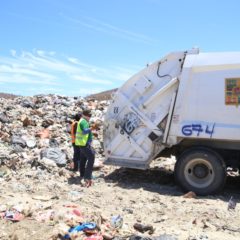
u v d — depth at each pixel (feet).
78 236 13.76
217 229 15.97
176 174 21.72
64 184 21.86
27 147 28.71
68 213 15.74
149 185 22.81
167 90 22.39
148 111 22.77
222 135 21.04
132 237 13.57
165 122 22.40
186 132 21.67
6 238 13.71
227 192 22.16
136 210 18.11
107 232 14.26
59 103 46.65
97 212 16.67
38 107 44.55
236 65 21.03
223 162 21.12
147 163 22.86
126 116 23.27
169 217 17.38
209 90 21.35
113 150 23.56
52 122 35.91
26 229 14.26
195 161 21.35
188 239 14.42
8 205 16.43
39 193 19.75
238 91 20.89
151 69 22.91
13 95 70.95
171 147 22.95
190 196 20.66
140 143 22.94
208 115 21.35
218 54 21.45
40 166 24.08
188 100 21.71
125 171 25.53
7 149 27.02
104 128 23.80
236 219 17.35
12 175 22.44
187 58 21.90
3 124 34.94
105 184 22.62
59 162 25.05
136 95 23.15
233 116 20.98
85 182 21.80
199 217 17.44
